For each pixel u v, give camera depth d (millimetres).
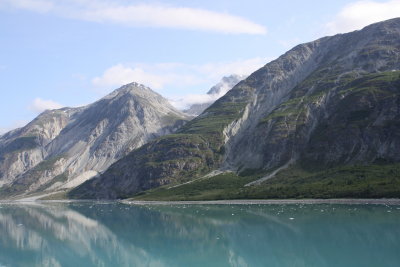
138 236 147500
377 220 140000
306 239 118625
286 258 101000
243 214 181000
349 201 198750
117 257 117938
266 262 99188
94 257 120062
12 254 128125
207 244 124250
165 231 153000
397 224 131000
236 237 129625
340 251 102812
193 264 102875
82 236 156750
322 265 92750
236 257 106062
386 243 107938
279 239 121688
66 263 114938
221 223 159250
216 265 100688
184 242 130125
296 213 171500
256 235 130375
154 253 118062
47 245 141000
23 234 165500
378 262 91875
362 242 110438
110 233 159750
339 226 133500
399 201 183000
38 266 112812
